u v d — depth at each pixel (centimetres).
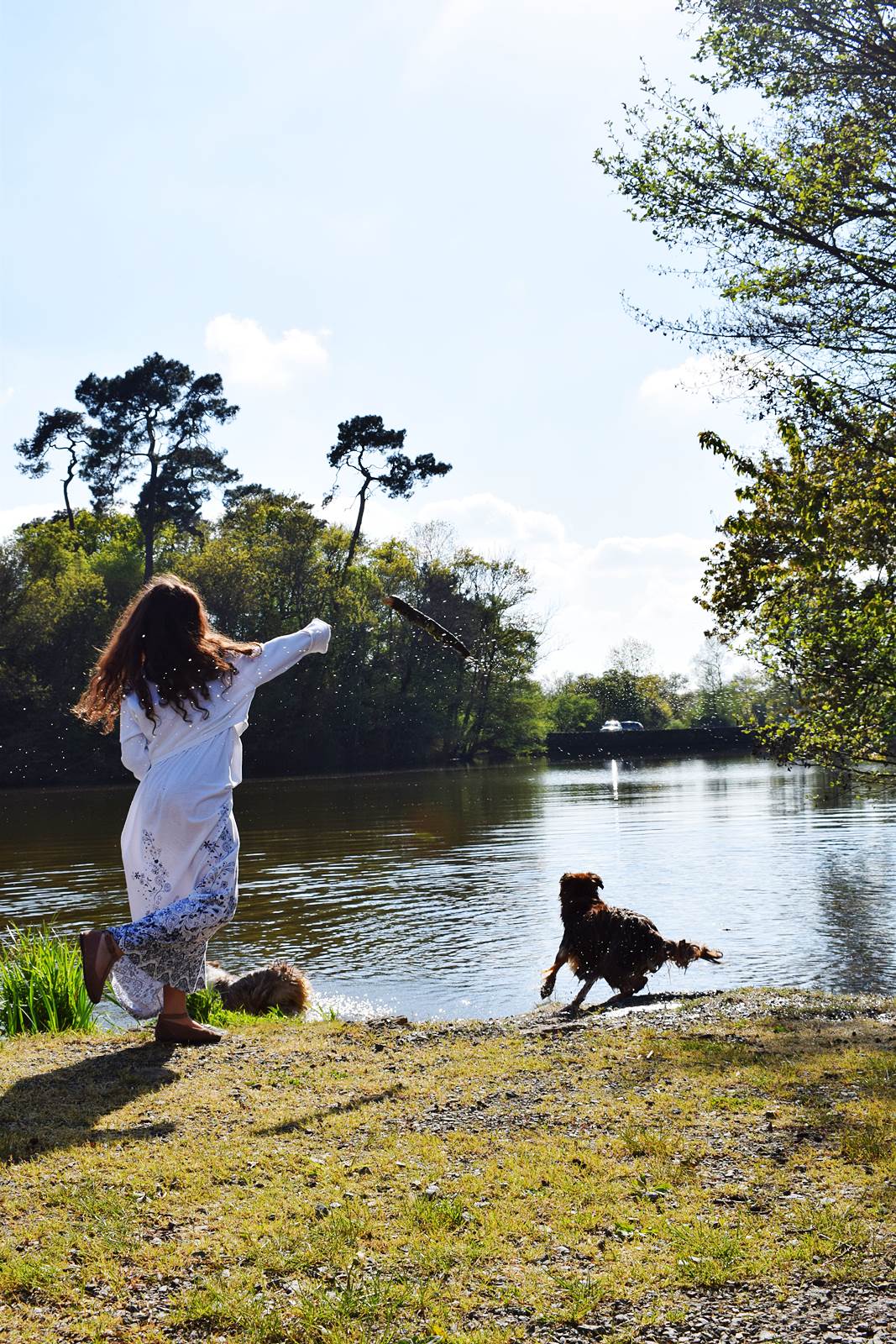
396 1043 590
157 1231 333
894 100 1226
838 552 1125
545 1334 281
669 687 13512
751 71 1257
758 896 1781
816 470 1140
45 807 4281
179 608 505
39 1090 472
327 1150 404
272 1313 286
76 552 7188
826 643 1247
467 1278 308
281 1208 349
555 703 11319
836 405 1180
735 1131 426
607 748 8250
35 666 6219
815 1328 283
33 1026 714
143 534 7688
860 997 788
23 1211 347
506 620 7612
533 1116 447
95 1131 419
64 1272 308
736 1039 607
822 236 1249
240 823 3303
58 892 1980
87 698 513
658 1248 326
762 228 1247
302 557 6756
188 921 487
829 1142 412
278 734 6531
